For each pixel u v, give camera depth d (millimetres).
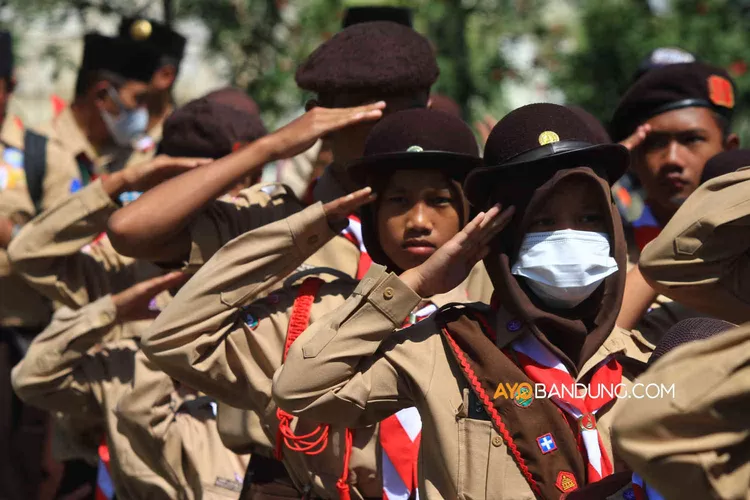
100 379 15445
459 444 9992
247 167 12062
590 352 10297
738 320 11016
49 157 20766
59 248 14758
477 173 10477
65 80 35750
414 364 10227
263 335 11555
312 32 30234
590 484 9203
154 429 14680
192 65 34469
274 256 11281
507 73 33031
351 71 12758
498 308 10547
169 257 12461
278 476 12539
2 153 20484
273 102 30453
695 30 34688
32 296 19766
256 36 30609
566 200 10227
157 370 14680
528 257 10227
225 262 11297
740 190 10656
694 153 15188
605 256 10234
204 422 15047
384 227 11328
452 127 11367
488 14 32844
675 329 8953
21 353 19656
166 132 15531
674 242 10930
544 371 10133
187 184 12023
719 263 10820
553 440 9898
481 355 10094
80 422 16828
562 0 36625
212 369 11438
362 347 10195
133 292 14758
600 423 10352
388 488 11711
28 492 19516
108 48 21781
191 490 14836
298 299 11664
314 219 11203
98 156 22125
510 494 9836
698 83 15250
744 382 7160
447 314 10484
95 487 18250
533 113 10445
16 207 20234
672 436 7328
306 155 19953
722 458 7262
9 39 21438
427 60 12977
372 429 11820
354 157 12852
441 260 10203
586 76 35031
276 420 11562
